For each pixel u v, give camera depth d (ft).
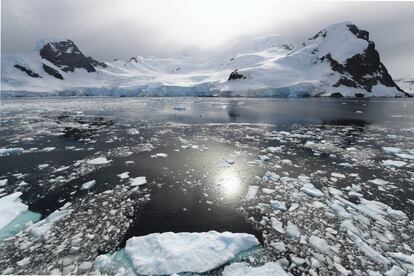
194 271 15.79
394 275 15.43
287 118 79.15
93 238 18.85
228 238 18.17
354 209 22.98
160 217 21.65
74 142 46.60
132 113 92.68
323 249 17.75
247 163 34.81
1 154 39.11
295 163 34.96
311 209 22.89
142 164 34.40
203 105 128.77
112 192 26.08
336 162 35.40
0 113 91.76
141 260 16.38
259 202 24.14
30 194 25.84
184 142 46.68
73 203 23.89
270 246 18.10
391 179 29.63
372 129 60.29
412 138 50.24
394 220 21.30
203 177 29.99
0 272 15.61
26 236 19.11
